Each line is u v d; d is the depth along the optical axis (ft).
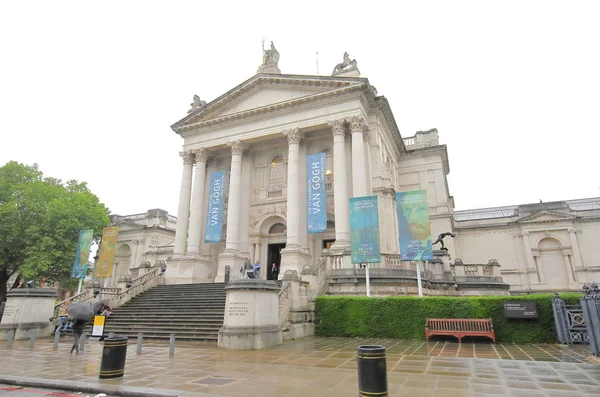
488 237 144.77
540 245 137.39
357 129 94.27
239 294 48.11
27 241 115.65
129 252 174.40
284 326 54.08
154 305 72.43
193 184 111.34
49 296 64.44
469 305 53.83
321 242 100.48
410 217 67.72
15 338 58.54
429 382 27.25
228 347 45.75
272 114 104.94
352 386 26.35
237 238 101.04
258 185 111.24
